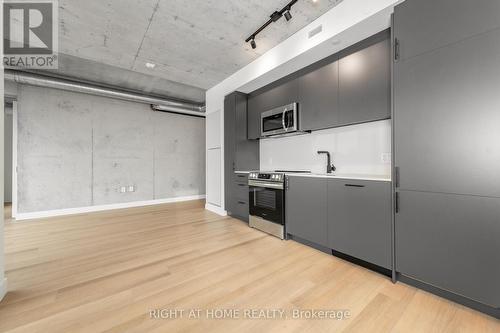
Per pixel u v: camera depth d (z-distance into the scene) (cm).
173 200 559
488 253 130
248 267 199
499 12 126
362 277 181
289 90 305
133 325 127
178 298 153
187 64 348
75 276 183
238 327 125
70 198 428
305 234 245
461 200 140
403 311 139
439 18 148
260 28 256
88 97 448
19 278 180
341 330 123
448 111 145
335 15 215
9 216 404
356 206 197
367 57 217
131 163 499
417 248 160
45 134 407
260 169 398
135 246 251
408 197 164
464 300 144
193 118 597
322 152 278
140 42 289
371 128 239
